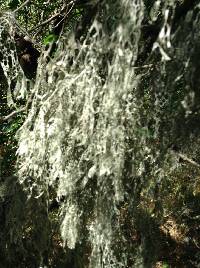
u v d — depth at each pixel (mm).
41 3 2557
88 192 1896
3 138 2449
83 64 1725
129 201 1909
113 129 1620
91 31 1748
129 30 1506
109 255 1955
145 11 1637
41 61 1891
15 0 2354
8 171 2342
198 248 3242
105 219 1841
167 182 2170
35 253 2209
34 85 1961
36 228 2090
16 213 2039
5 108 2436
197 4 1549
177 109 1640
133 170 1765
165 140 1748
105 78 1690
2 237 2146
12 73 1993
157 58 1616
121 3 1542
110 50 1623
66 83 1750
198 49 1516
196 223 3254
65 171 1817
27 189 1997
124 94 1565
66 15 2000
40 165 1879
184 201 2926
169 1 1511
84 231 1959
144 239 2199
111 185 1788
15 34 2119
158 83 1634
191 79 1530
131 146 1743
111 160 1659
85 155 1749
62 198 2084
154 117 1682
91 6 1733
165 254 3197
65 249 2160
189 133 1676
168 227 3275
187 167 2412
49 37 1938
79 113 1748
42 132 1819
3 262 2176
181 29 1557
